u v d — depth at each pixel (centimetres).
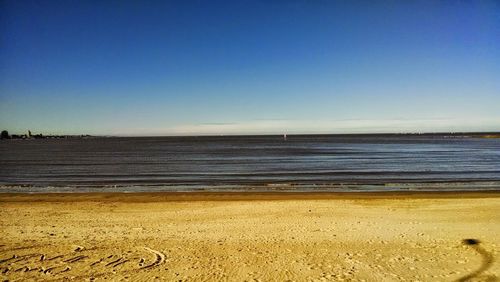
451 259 790
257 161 4500
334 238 971
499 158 4762
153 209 1436
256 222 1183
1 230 1073
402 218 1239
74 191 2123
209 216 1287
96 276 702
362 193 1916
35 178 2850
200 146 10381
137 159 5066
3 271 728
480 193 1886
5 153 6844
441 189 2109
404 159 4647
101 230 1077
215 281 676
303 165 3891
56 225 1148
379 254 830
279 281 675
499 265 749
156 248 883
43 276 702
